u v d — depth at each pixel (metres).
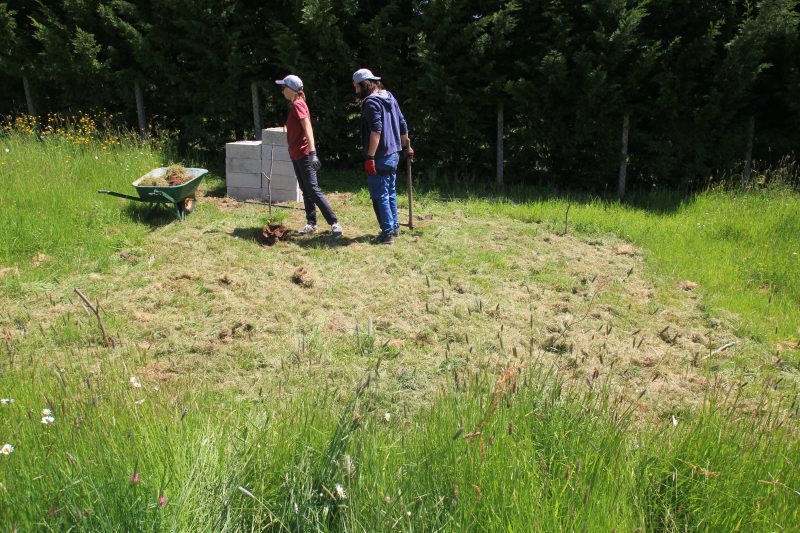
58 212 7.88
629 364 5.13
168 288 6.41
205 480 2.98
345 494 2.82
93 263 6.96
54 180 8.85
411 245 7.67
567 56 9.66
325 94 10.50
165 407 3.79
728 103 9.44
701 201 9.30
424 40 9.85
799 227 8.00
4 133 11.36
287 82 7.55
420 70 10.31
